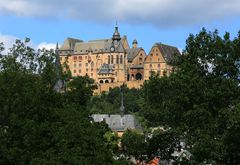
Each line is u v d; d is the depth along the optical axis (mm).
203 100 96562
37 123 90750
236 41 98938
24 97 92438
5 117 92812
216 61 99000
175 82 99188
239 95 96500
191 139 93625
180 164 97312
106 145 94438
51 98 97062
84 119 92000
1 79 95875
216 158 90250
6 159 85625
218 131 93125
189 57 101500
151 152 102500
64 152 84312
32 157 85812
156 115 100812
